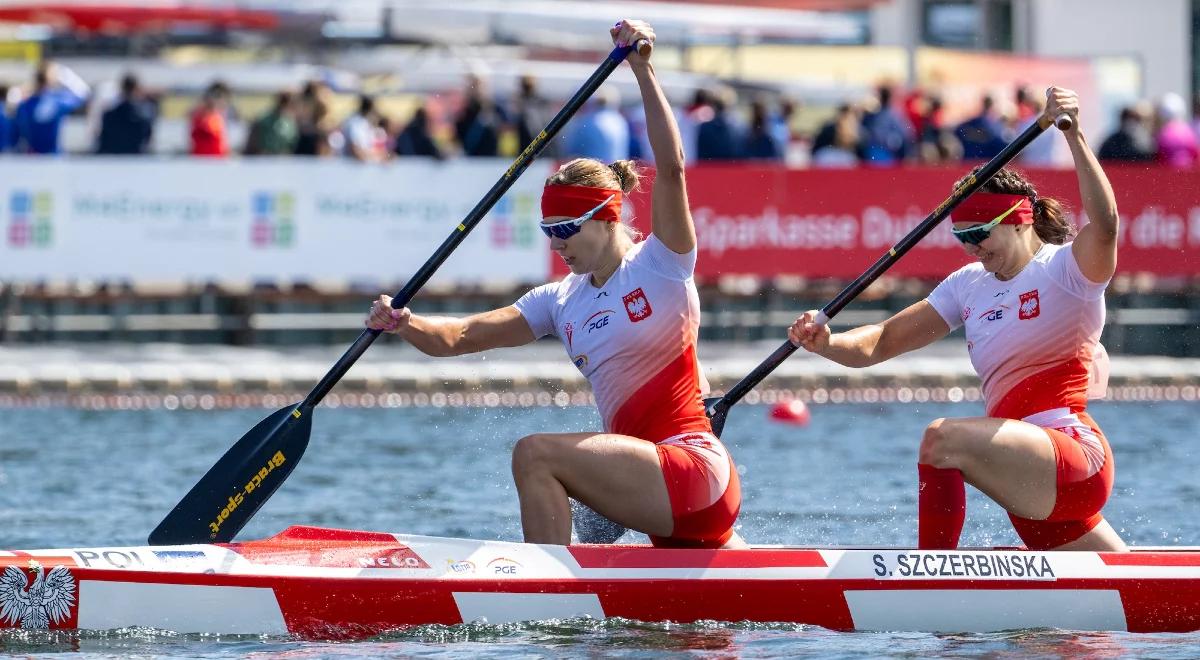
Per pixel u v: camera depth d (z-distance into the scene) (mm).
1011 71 87438
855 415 54500
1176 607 26078
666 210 25062
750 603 25422
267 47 82438
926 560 25844
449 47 81062
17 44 84000
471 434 49344
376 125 67562
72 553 24375
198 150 62812
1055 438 26094
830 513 36750
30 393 57594
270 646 23938
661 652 23766
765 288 65188
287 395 58469
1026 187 26594
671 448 25375
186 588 24375
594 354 25922
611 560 25359
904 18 100500
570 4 78500
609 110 63188
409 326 26688
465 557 25203
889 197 62688
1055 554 26172
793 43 91438
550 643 24172
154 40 81062
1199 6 96750
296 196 61281
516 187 62031
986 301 27031
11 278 60312
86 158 60344
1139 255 63781
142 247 60750
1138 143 66062
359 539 25375
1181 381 61906
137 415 53281
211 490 26875
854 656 23797
